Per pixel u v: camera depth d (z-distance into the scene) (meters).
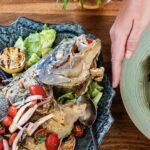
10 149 1.01
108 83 1.11
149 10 1.00
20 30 1.17
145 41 1.10
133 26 1.02
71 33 1.16
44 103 1.03
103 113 1.08
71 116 1.04
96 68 1.08
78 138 1.08
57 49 1.09
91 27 1.22
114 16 1.23
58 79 1.05
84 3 1.22
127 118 1.12
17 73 1.15
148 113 1.09
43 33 1.16
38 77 1.06
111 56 1.12
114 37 1.06
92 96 1.10
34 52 1.16
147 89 1.10
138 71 1.10
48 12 1.24
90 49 1.06
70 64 1.05
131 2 1.00
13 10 1.24
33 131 1.01
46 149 1.02
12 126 1.01
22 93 1.05
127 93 1.10
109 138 1.11
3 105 1.04
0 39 1.17
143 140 1.11
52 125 1.03
